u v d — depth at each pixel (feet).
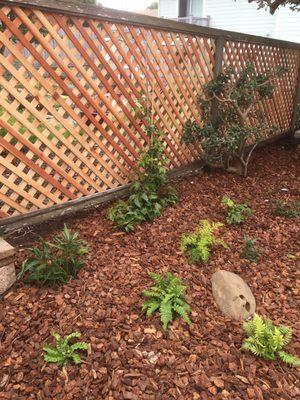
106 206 10.74
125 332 6.00
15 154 8.38
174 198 11.01
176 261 8.05
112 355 5.53
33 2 7.30
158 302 6.49
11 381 5.10
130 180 11.27
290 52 18.04
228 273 7.13
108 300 6.72
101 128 9.89
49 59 8.16
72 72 8.71
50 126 8.77
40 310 6.38
